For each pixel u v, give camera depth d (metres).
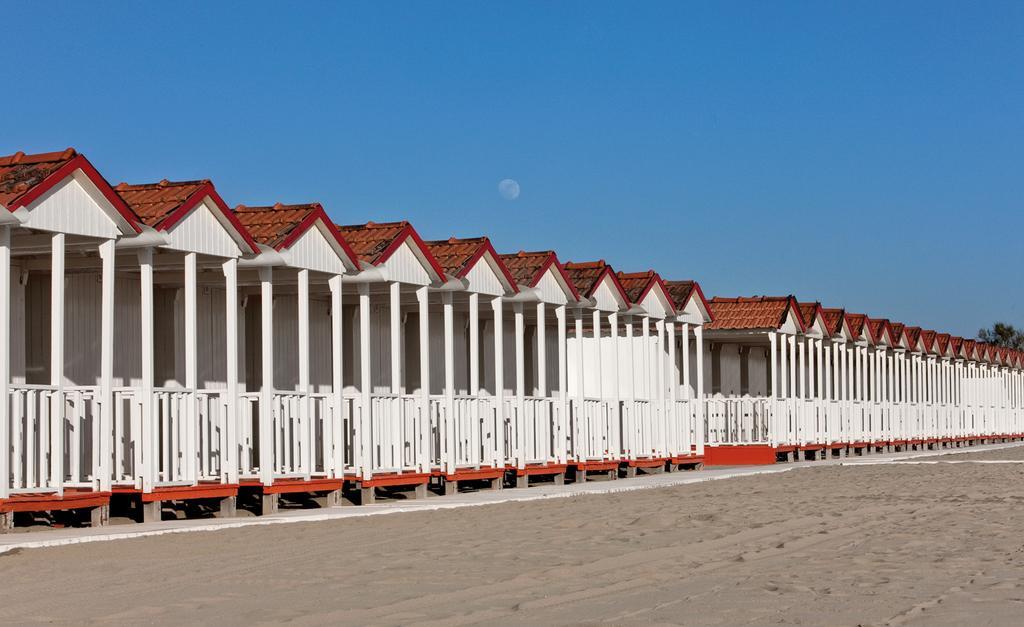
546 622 8.91
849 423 41.16
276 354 20.27
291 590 10.38
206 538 13.97
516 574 11.41
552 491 22.02
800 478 26.84
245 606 9.55
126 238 15.05
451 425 21.09
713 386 37.12
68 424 16.11
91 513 14.79
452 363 21.31
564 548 13.52
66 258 15.68
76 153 13.95
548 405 24.30
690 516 17.31
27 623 8.80
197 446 16.06
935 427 50.12
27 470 13.79
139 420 15.34
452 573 11.48
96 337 17.09
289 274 18.28
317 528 15.40
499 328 22.83
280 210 18.11
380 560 12.35
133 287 17.81
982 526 15.93
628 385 28.98
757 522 16.53
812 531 15.38
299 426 18.27
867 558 12.67
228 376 16.66
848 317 42.31
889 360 46.38
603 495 21.69
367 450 19.03
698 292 30.59
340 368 18.66
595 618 9.10
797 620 9.04
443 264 21.66
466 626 8.75
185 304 16.52
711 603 9.81
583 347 27.84
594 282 25.59
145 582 10.73
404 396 20.19
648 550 13.41
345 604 9.67
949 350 53.12
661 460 28.30
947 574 11.45
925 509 18.53
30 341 16.12
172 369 18.41
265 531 14.94
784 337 35.66
